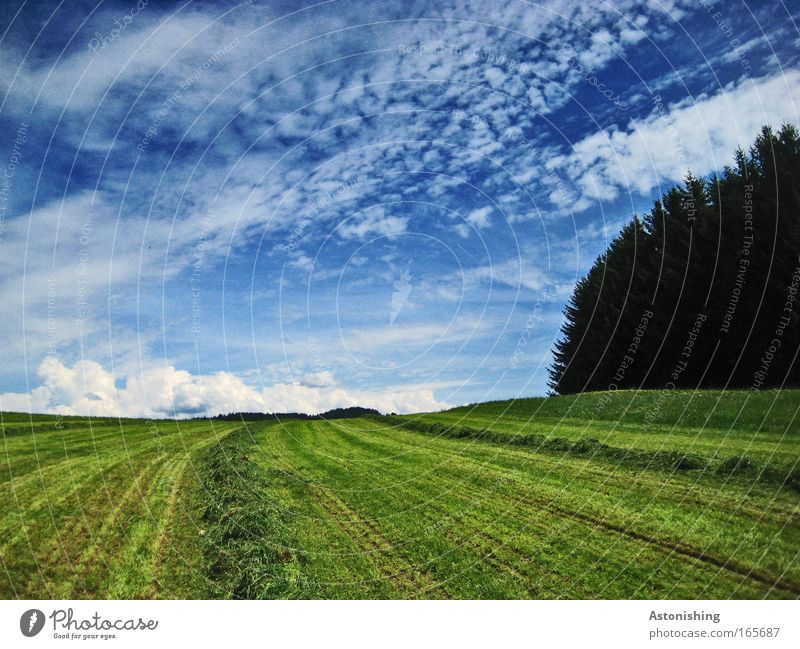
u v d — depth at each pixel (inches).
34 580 382.3
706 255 1263.5
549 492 527.5
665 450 609.9
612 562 373.7
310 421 1360.7
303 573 384.8
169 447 848.3
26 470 660.7
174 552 418.3
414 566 393.1
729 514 421.1
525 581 361.7
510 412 1103.6
